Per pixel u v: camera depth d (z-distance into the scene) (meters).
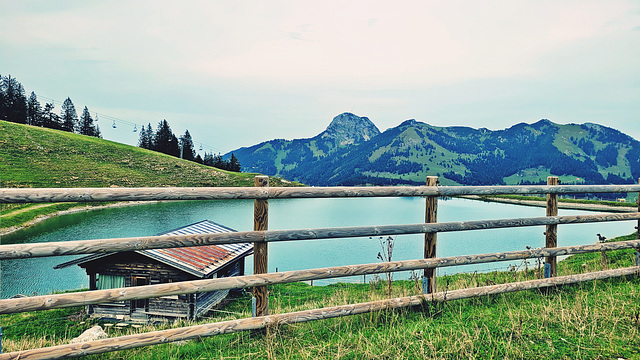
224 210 69.19
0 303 3.45
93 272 13.09
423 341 4.31
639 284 6.35
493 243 45.12
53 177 77.06
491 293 5.71
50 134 105.31
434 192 5.34
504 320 4.87
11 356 3.54
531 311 5.18
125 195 3.91
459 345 4.18
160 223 51.72
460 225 5.51
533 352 4.08
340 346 4.26
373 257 37.44
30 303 3.53
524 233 53.28
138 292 3.92
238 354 4.21
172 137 154.25
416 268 5.27
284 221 66.06
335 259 36.69
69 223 49.41
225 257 14.04
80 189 3.75
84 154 99.81
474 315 5.06
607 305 5.32
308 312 4.73
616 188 6.69
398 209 90.31
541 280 6.04
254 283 4.43
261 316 4.57
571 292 6.04
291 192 4.61
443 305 5.38
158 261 12.59
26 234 41.97
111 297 3.81
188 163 124.19
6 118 120.50
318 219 69.00
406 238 48.47
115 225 49.03
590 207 95.88
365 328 4.79
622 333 4.48
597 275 6.44
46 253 3.64
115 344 3.88
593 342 4.27
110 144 118.25
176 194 4.09
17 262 31.97
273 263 35.16
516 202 110.12
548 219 6.20
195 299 12.33
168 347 4.62
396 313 5.20
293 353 4.19
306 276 4.69
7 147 85.12
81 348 3.77
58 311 13.38
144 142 153.00
